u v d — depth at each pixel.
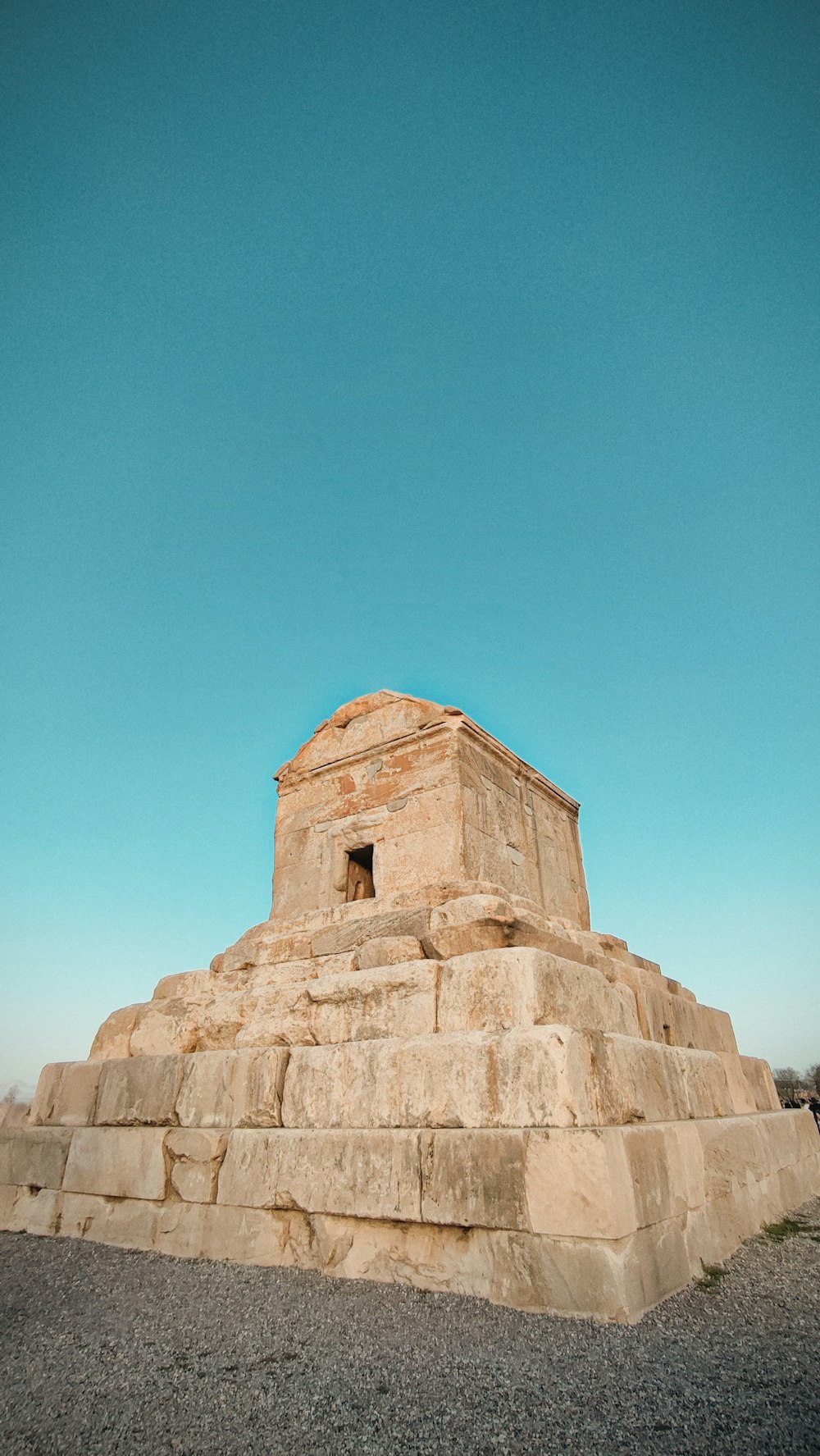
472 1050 6.11
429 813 10.38
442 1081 6.15
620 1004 7.86
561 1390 3.86
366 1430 3.57
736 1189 7.39
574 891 12.78
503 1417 3.63
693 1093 7.92
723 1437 3.40
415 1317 4.94
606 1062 6.12
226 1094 7.47
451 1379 4.05
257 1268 6.25
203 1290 5.76
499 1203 5.28
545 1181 5.14
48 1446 3.58
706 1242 6.13
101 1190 7.82
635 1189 5.22
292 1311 5.20
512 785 11.75
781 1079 68.94
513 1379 4.01
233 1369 4.35
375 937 8.38
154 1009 9.42
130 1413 3.89
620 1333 4.49
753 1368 4.11
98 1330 5.10
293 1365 4.35
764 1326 4.76
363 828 11.01
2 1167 8.95
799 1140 10.19
